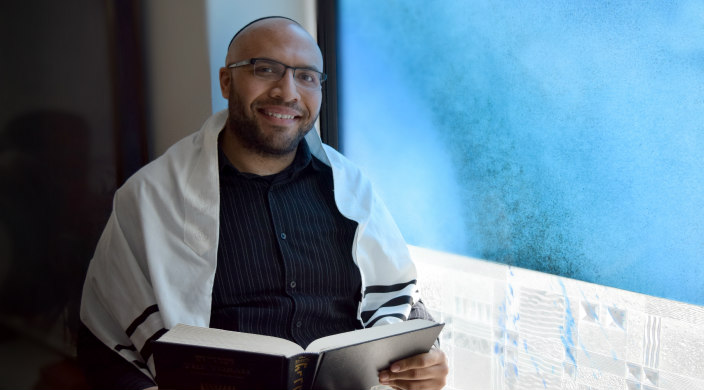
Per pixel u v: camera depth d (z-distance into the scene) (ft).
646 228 4.86
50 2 5.57
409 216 6.66
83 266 5.97
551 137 5.40
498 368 5.86
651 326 4.83
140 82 6.24
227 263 4.91
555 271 5.46
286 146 5.22
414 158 6.53
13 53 5.39
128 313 4.73
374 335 3.99
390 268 5.53
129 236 4.93
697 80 4.50
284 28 5.21
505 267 5.83
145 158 6.36
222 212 5.05
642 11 4.75
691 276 4.62
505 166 5.75
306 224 5.26
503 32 5.63
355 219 5.32
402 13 6.43
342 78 7.14
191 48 6.37
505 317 5.81
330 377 3.90
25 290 5.60
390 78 6.63
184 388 3.72
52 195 5.72
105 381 4.65
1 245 5.44
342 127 7.23
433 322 4.28
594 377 5.18
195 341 3.75
